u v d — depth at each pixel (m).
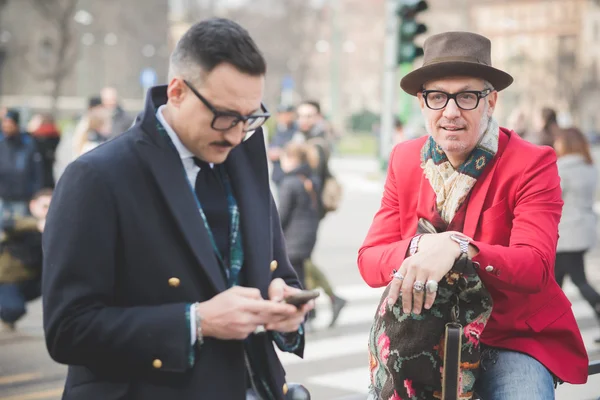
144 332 2.10
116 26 64.00
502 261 2.56
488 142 2.78
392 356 2.66
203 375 2.20
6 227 7.92
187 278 2.20
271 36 70.81
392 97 13.04
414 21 11.66
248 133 2.30
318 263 12.17
